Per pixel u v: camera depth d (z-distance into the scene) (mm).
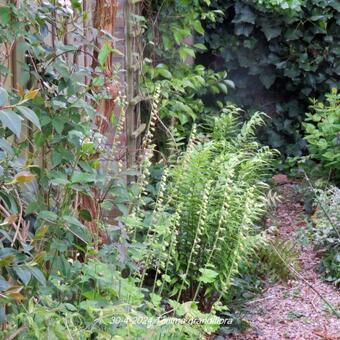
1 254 1825
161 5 5273
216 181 3662
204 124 6254
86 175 2398
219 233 3465
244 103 6930
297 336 3469
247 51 6789
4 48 2336
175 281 3383
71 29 2877
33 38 2355
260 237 3549
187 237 3512
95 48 2732
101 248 2770
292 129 6926
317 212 4859
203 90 6391
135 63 4215
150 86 4461
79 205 2789
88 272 2400
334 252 4410
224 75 5855
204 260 3520
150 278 3648
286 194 5891
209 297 3621
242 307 3775
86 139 2574
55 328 1941
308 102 6926
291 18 6570
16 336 1951
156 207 3109
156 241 3016
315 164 5875
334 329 3545
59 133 2373
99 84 2648
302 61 6715
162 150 5293
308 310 3795
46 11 2408
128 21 4090
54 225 2369
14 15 2244
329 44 6715
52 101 2391
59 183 2336
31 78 2492
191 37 6430
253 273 4129
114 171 2861
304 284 4156
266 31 6637
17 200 2143
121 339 2045
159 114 4988
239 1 6590
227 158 3900
